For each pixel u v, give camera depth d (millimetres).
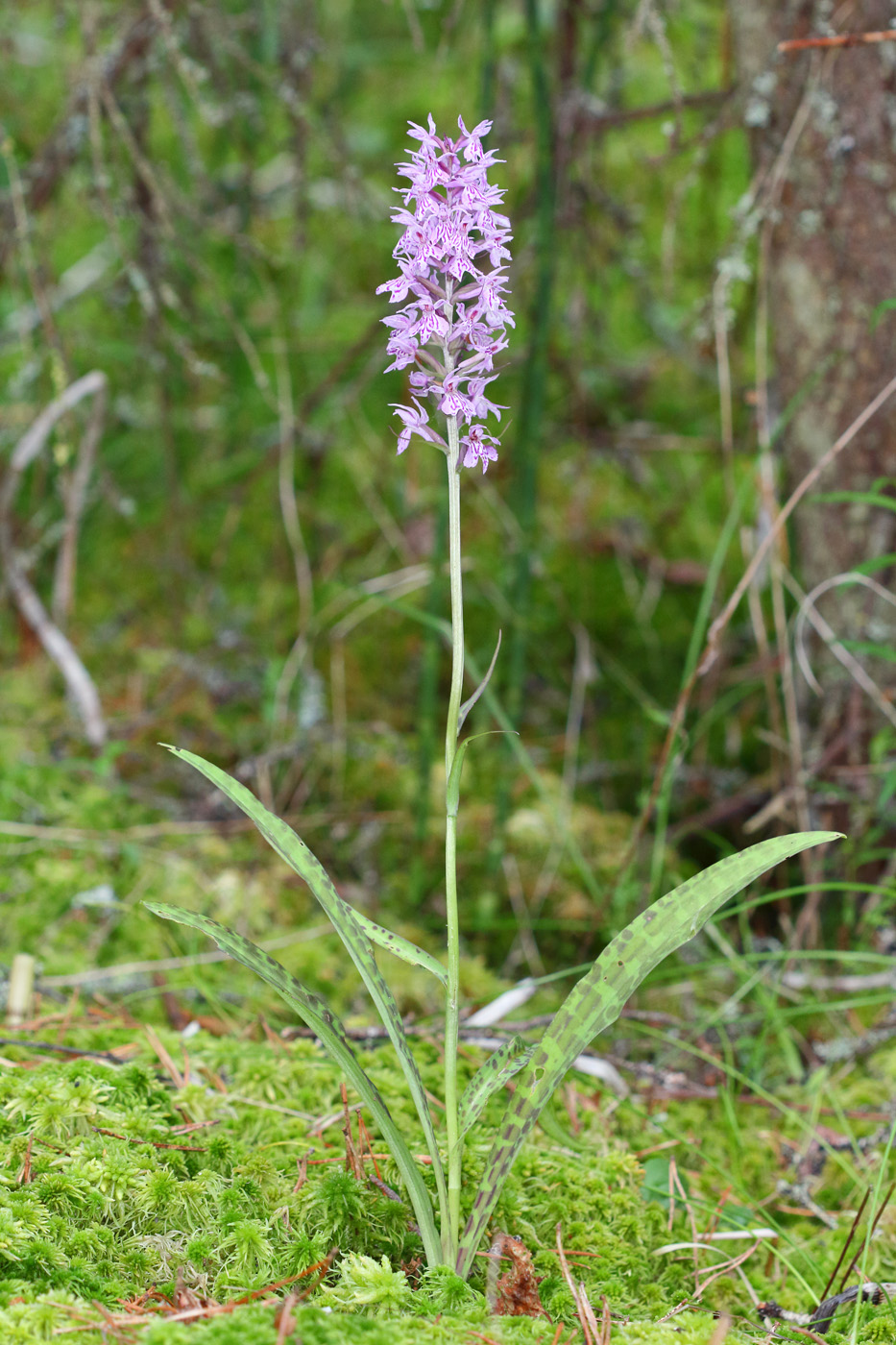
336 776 3902
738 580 4574
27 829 3453
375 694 4422
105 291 4367
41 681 4289
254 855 3604
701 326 3242
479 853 3674
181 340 3584
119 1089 2217
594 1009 1756
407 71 6016
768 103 3002
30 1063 2434
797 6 2875
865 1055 2838
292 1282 1823
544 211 3434
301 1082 2449
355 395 3994
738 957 2816
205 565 4867
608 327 5090
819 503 3170
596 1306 1900
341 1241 1921
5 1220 1771
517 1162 2203
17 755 3811
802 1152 2516
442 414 1759
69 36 4969
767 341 3785
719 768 3984
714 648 2758
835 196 2977
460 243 1605
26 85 4742
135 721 4008
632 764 4047
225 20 3660
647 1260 2113
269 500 5066
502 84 3764
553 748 4156
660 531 4871
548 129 3402
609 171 5277
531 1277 1864
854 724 3152
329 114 4031
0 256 3889
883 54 2895
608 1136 2467
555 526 4918
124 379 4852
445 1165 2133
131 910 3234
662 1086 2656
